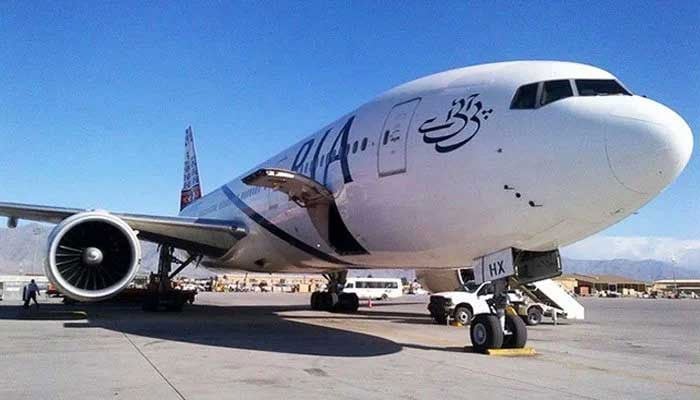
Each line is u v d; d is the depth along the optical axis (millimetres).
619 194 8703
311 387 7043
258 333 13172
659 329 17766
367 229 12281
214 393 6637
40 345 10789
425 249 11359
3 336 12266
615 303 46594
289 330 13992
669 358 10766
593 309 33000
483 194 9617
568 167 8805
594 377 8250
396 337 12914
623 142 8469
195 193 33594
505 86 10023
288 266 18109
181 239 17625
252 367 8430
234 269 21812
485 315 10609
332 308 22469
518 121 9453
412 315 21344
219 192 23484
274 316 19109
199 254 19453
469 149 9859
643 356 10938
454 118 10344
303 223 14820
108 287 13953
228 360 9055
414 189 10727
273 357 9430
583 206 8930
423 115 10969
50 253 13258
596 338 14391
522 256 11141
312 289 92500
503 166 9398
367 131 12250
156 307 21047
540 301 20375
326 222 13789
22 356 9391
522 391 7062
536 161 9078
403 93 12023
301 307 25266
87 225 14391
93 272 14328
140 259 14117
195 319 17344
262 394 6617
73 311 21297
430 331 14820
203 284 90625
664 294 101188
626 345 12875
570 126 8914
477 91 10375
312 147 15172
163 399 6316
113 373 7859
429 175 10438
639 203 8992
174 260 22094
